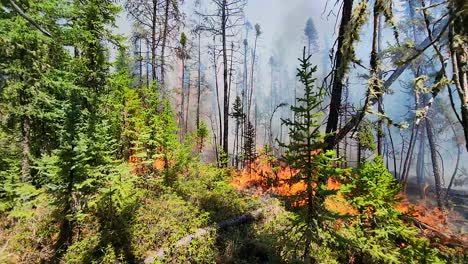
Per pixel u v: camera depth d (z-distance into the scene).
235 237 7.93
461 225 14.31
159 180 10.83
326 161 5.77
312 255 6.30
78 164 6.61
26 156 9.90
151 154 12.59
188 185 11.47
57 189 6.82
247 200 10.88
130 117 12.94
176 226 7.98
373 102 6.81
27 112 9.66
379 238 6.78
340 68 6.65
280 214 9.31
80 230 7.39
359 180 7.23
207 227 8.20
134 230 7.55
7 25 8.95
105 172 7.74
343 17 7.14
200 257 6.96
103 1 11.79
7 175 9.61
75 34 10.50
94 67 11.49
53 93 11.11
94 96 10.74
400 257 6.21
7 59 9.41
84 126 7.43
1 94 9.27
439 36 3.67
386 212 6.74
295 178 5.84
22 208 7.05
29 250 6.74
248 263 6.86
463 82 3.49
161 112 14.23
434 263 6.22
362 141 7.64
